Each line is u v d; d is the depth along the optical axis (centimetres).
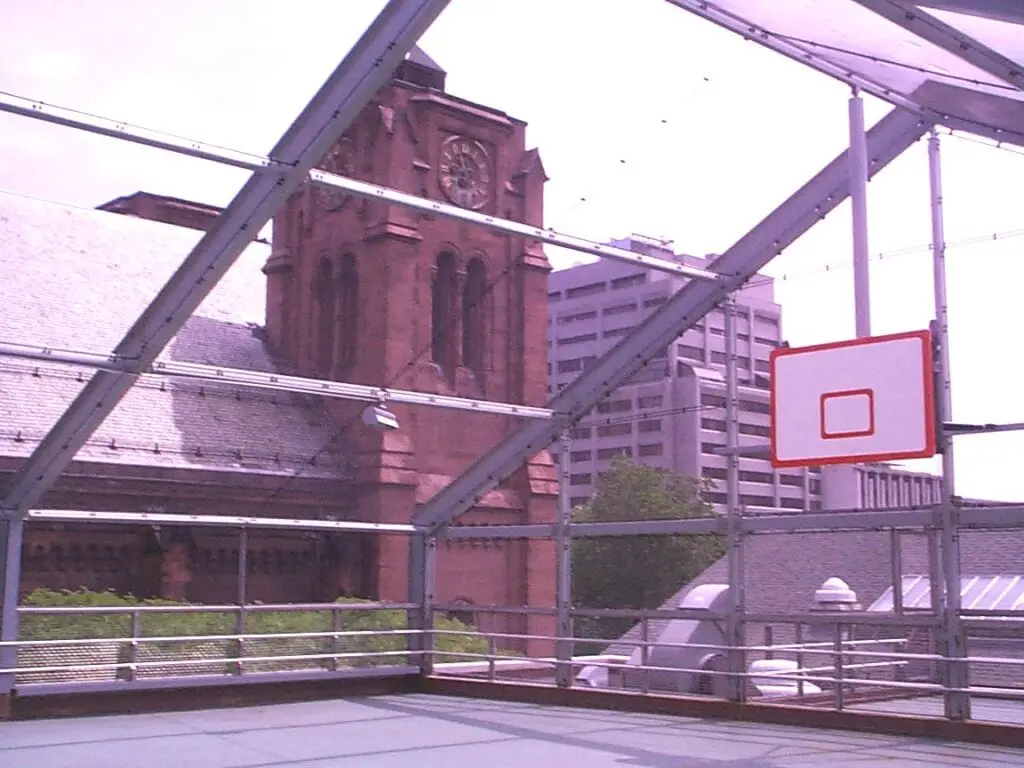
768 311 9194
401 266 3838
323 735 1255
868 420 1281
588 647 3897
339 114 1087
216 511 3416
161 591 3216
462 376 3994
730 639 1402
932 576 1253
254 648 1741
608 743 1180
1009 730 1131
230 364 3897
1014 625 1163
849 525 1304
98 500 3170
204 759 1080
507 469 1688
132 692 1469
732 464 1434
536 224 4241
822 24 1116
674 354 8588
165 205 4934
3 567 1383
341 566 3634
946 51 1048
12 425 3091
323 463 3734
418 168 3916
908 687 1223
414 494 3728
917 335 1253
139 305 3756
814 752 1101
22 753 1114
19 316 3409
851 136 1250
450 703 1603
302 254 4138
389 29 1039
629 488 5303
